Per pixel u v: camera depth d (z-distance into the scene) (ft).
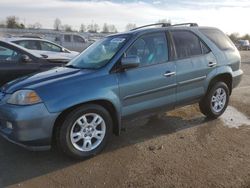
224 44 19.43
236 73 19.72
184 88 16.89
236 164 13.23
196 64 17.26
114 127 14.85
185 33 17.43
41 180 12.14
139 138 16.31
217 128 17.88
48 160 13.78
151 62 15.55
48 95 12.62
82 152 13.60
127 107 14.71
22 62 20.80
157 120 19.19
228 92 19.65
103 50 15.71
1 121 13.42
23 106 12.52
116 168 13.04
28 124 12.41
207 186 11.51
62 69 15.34
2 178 12.26
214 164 13.25
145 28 16.44
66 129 13.03
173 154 14.34
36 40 36.65
